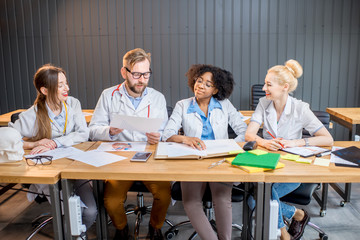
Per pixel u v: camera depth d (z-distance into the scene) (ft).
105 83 16.15
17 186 10.57
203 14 15.42
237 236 7.69
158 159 5.82
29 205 9.23
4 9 15.80
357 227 8.09
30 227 8.09
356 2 15.20
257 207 5.25
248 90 16.02
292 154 6.01
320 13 15.31
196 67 7.52
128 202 9.48
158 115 7.77
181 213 8.85
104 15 15.58
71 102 7.40
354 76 15.87
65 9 15.64
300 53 15.65
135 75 7.07
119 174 5.20
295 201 6.49
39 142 6.49
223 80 7.29
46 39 15.94
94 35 15.78
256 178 5.09
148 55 7.31
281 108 7.29
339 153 6.04
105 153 6.19
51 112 6.86
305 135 8.07
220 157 5.93
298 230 6.69
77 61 16.05
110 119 7.78
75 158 5.86
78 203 5.47
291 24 15.42
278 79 6.84
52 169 5.36
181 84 16.02
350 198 9.75
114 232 7.88
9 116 10.65
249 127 7.36
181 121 7.60
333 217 8.61
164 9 15.42
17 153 5.55
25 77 16.33
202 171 5.21
